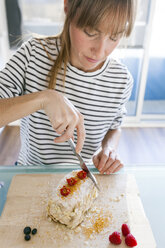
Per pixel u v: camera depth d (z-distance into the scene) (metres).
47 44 0.83
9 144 2.30
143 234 0.67
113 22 0.57
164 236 0.67
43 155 0.93
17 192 0.76
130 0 0.57
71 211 0.68
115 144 0.95
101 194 0.78
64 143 0.91
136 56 2.41
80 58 0.70
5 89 0.78
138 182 0.82
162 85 2.79
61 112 0.61
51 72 0.81
